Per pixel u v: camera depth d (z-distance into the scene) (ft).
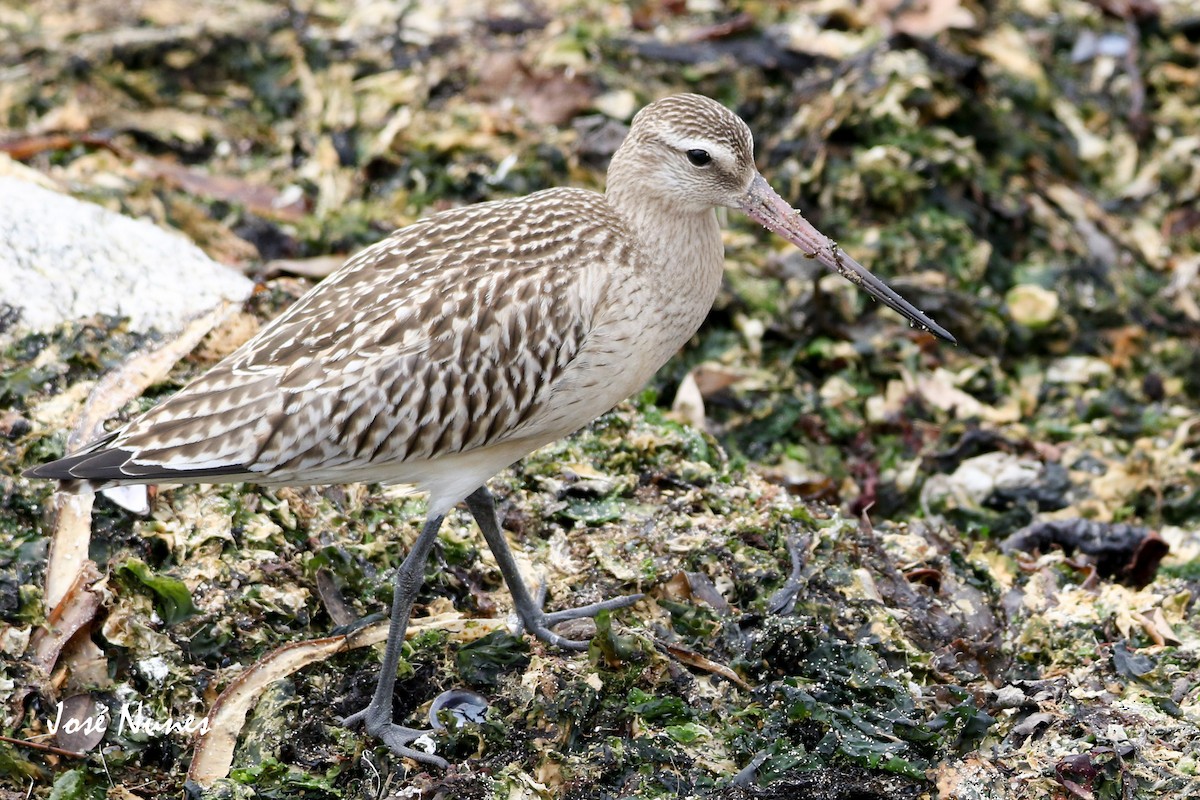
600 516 37.19
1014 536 40.57
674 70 53.11
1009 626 36.14
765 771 30.60
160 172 48.52
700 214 33.68
